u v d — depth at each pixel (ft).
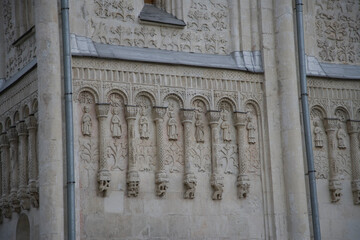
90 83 101.19
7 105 113.09
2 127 114.42
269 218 109.29
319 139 114.83
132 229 101.04
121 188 101.40
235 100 110.11
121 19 106.22
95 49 102.42
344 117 117.80
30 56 107.14
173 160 105.29
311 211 108.99
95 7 104.68
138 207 101.91
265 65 111.96
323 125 116.16
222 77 109.81
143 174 102.94
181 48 109.40
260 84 112.06
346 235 114.52
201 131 107.55
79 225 97.60
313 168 109.60
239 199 108.58
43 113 97.25
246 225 108.27
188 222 104.78
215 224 106.42
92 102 101.55
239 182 108.27
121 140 102.42
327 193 114.42
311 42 117.19
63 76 98.37
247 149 110.01
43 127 96.94
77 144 99.50
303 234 107.96
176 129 105.91
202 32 111.24
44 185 95.81
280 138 111.34
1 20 118.52
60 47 98.94
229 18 113.29
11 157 110.83
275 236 108.58
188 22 110.63
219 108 109.19
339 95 117.50
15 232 109.29
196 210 105.50
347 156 117.19
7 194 111.65
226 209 107.45
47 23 98.78
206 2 112.37
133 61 104.01
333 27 120.26
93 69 101.60
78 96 100.53
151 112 104.94
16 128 109.50
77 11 102.42
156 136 104.53
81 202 98.58
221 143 108.68
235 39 112.47
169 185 104.42
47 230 94.84
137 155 102.89
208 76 108.88
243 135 109.70
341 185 115.44
